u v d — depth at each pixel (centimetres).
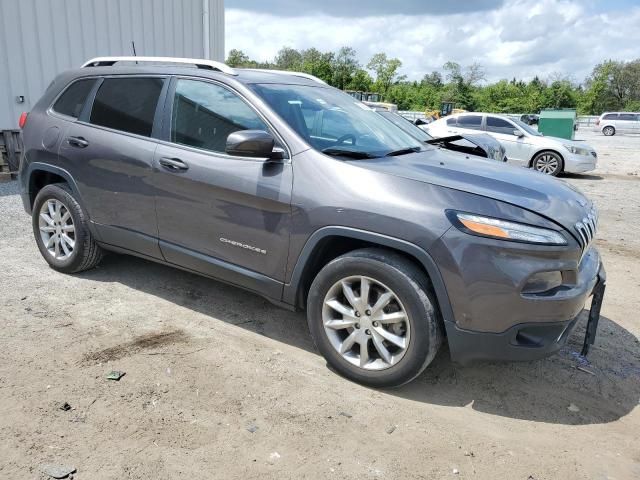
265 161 345
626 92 8250
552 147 1345
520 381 347
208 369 336
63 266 467
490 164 391
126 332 377
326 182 323
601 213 895
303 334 394
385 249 315
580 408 322
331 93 435
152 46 1180
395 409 307
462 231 288
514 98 7250
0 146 865
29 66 948
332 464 259
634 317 462
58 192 453
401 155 372
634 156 2128
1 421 274
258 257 351
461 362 307
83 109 446
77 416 282
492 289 285
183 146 382
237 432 278
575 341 408
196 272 396
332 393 318
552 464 269
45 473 240
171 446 264
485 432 292
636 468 270
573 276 302
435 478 254
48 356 339
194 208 373
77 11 1011
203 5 1332
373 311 314
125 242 424
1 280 456
